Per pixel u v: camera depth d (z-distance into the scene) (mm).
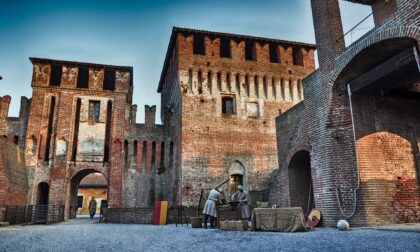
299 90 32844
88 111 30391
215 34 31828
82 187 47781
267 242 8227
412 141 14422
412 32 10281
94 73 31375
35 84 29719
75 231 13836
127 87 31500
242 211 14695
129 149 31797
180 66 30438
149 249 7355
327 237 9031
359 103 14055
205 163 28531
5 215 19828
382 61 13219
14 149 24719
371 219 12609
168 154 32500
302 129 16469
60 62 30766
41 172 27984
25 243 8945
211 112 30062
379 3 19266
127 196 30547
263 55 32812
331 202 13680
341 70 13750
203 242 8578
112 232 12992
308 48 34250
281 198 18016
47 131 29188
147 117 33125
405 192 13484
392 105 14594
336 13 15039
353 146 13500
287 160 17641
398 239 8016
